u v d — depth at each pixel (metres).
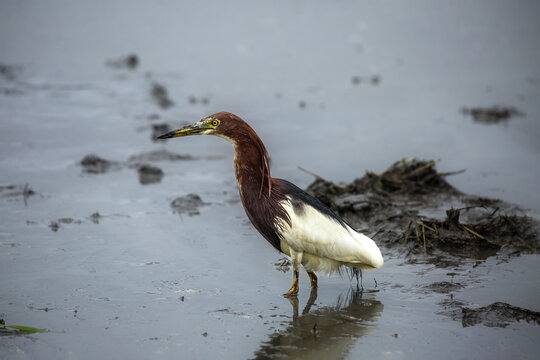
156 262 9.80
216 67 26.75
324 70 26.03
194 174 14.85
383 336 7.58
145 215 11.99
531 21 33.88
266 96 22.45
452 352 7.17
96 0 39.47
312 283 9.12
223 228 11.36
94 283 9.02
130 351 7.23
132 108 21.03
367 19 34.91
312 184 13.02
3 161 15.50
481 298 8.52
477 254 10.20
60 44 31.05
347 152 16.38
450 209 11.25
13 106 21.02
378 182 13.27
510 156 15.91
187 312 8.21
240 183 8.91
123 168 15.21
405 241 10.55
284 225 8.62
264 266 9.80
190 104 21.52
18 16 36.09
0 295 8.59
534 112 20.02
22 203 12.55
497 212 11.80
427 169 13.48
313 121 19.42
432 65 26.66
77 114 20.22
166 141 17.66
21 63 27.59
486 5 37.25
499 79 24.33
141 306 8.34
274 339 7.55
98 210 12.21
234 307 8.39
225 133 8.82
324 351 7.27
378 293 8.82
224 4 38.25
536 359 6.98
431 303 8.43
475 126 18.67
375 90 23.09
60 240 10.62
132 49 30.03
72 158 15.90
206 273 9.45
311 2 38.47
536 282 9.03
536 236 10.60
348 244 8.59
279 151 16.50
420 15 35.53
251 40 31.17
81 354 7.16
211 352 7.23
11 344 7.32
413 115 19.95
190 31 32.94
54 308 8.25
